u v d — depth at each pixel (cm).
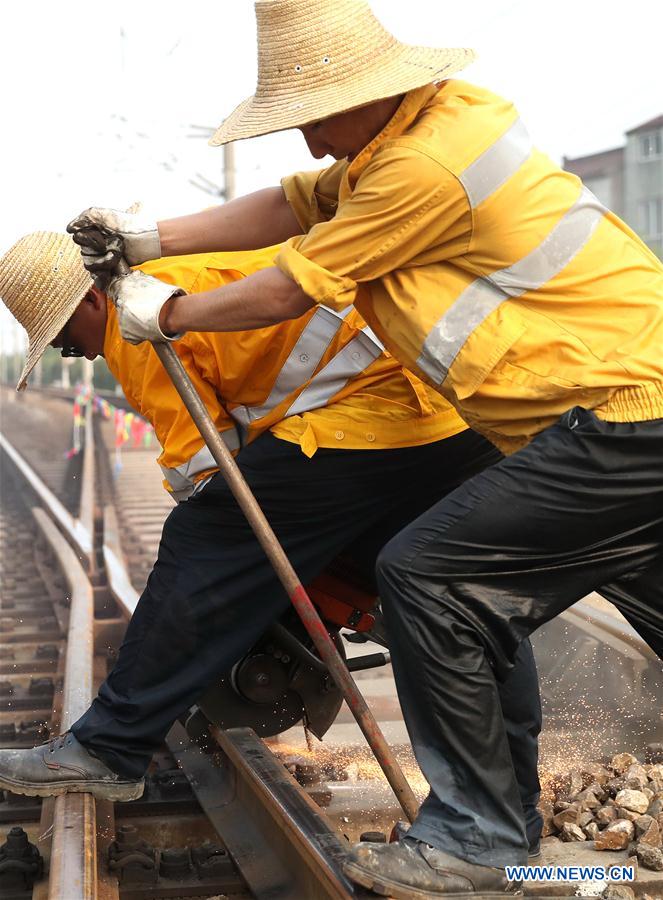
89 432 1961
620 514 256
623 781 342
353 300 272
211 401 326
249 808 343
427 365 268
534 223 255
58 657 607
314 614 274
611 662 440
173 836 347
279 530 326
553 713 440
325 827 288
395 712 470
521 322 258
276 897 297
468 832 255
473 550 257
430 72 257
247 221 321
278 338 319
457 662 257
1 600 780
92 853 289
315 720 372
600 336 256
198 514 327
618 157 3434
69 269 330
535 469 254
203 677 327
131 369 328
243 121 269
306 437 320
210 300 271
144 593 334
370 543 350
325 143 276
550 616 265
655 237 3344
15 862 299
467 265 261
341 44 262
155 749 333
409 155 251
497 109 262
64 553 852
